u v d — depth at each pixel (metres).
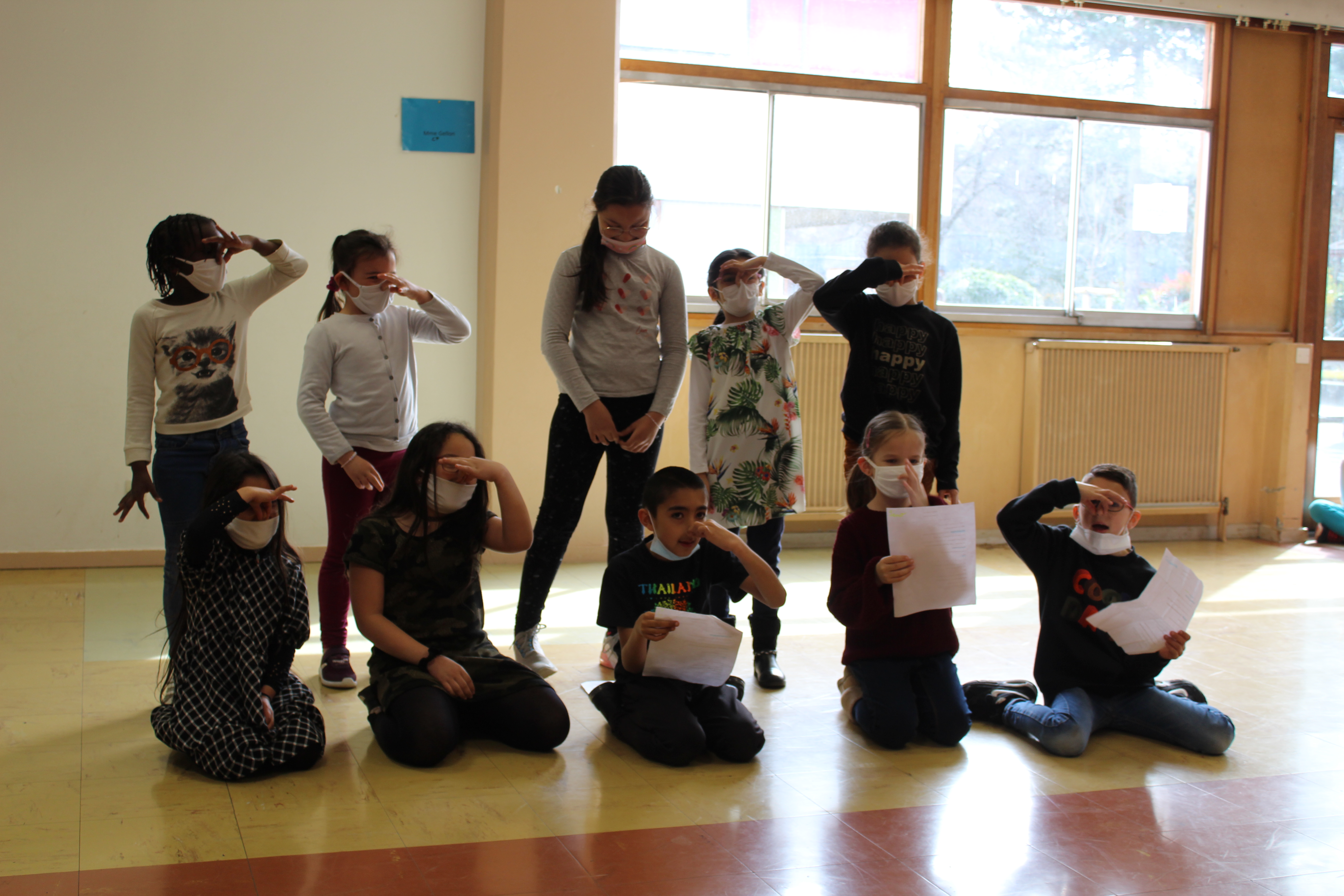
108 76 4.07
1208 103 5.45
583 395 2.64
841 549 2.38
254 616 2.03
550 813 1.86
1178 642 2.27
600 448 2.79
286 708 2.07
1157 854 1.75
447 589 2.27
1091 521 2.42
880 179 5.07
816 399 4.94
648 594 2.26
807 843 1.76
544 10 4.22
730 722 2.17
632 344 2.72
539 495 4.36
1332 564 4.88
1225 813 1.94
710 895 1.56
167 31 4.12
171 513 2.47
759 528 2.79
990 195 5.23
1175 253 5.50
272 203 4.29
